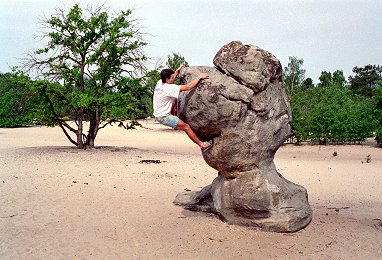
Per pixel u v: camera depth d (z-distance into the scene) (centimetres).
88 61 2402
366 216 1100
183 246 848
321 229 960
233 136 909
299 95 3906
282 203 924
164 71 885
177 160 2194
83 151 2456
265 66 910
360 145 3198
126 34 2434
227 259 784
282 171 1888
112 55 2453
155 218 1040
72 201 1223
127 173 1734
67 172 1727
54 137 3725
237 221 953
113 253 815
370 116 3216
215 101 888
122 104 2461
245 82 896
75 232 941
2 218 1043
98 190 1381
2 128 5016
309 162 2225
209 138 944
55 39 2434
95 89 2450
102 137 3862
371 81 8000
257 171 934
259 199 914
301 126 3197
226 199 952
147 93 2634
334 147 3064
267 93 929
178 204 1152
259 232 916
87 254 810
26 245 858
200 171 1844
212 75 911
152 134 4425
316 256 803
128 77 2558
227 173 946
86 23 2406
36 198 1259
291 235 907
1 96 4709
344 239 902
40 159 2111
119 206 1165
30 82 2344
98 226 983
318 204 1237
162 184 1511
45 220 1030
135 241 881
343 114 3231
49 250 830
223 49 935
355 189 1484
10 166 1875
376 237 922
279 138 969
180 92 938
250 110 916
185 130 912
